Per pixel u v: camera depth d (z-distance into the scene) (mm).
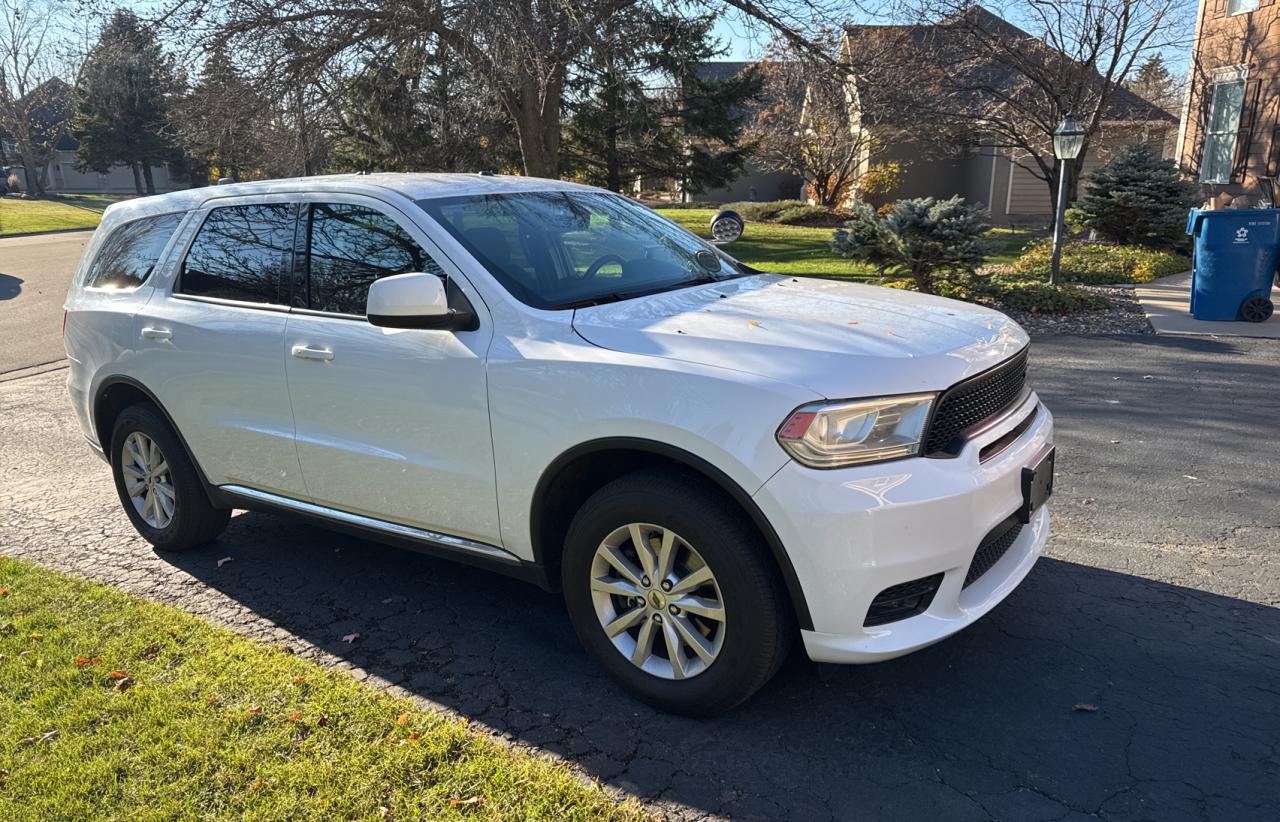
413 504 3641
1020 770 2812
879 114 18812
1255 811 2598
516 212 3939
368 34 13906
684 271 4109
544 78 13234
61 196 58500
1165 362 8086
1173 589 3955
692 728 3092
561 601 4133
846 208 28531
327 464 3854
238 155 15453
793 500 2736
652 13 14992
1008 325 3564
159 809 2658
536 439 3195
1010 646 3529
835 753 2928
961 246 10828
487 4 12508
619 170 24641
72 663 3463
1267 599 3846
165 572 4559
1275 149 15328
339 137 18062
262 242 4133
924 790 2736
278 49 13953
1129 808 2629
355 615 4023
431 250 3598
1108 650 3477
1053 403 6910
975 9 19453
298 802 2674
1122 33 18406
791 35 15305
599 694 3328
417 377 3480
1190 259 14938
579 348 3160
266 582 4406
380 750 2908
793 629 2990
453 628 3877
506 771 2809
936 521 2799
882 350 2973
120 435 4777
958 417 2992
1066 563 4234
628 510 3051
